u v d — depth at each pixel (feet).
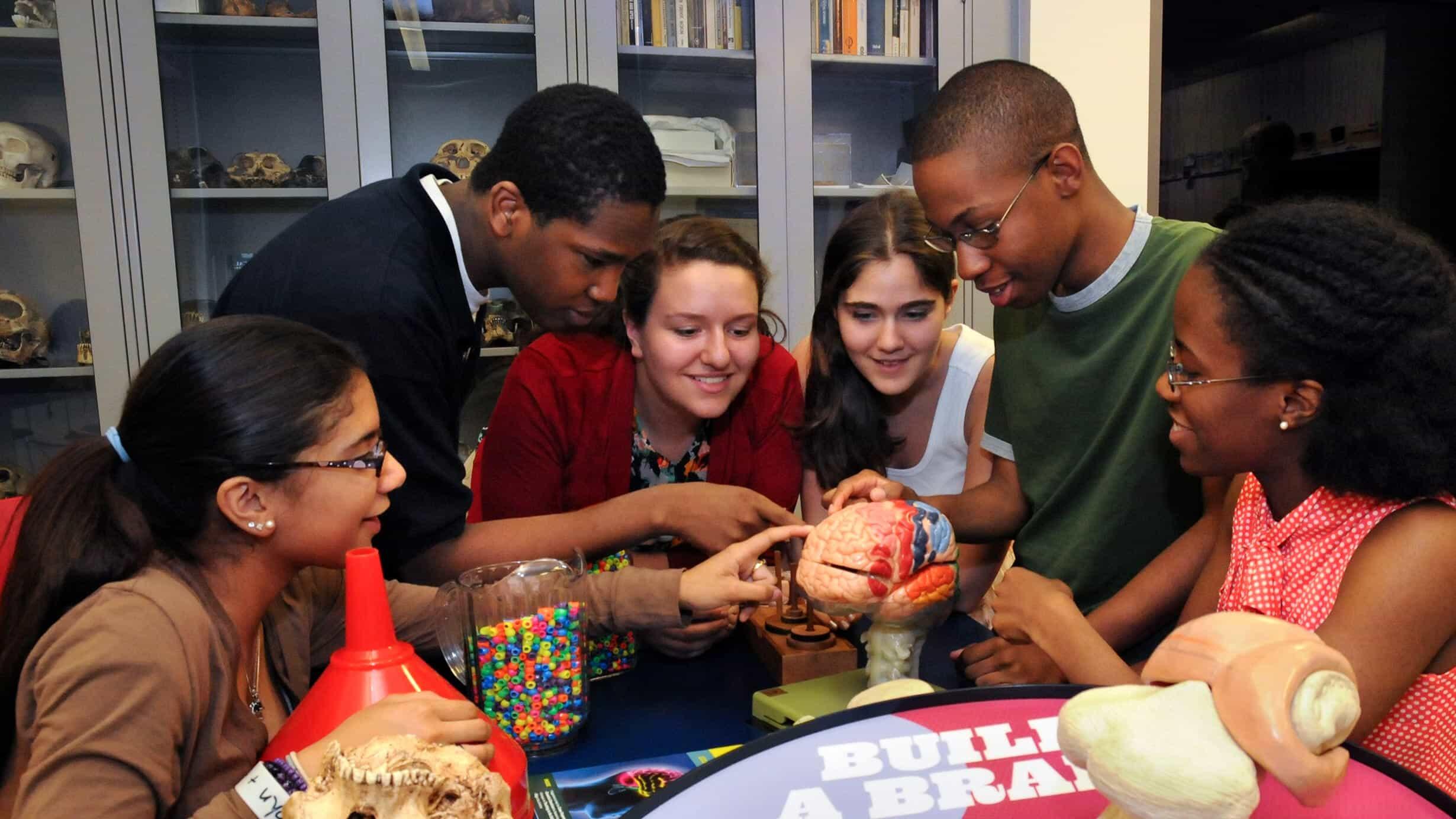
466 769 1.77
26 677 2.52
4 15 7.77
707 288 4.51
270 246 4.07
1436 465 2.59
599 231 3.93
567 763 3.07
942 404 5.70
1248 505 3.22
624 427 5.08
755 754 1.56
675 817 1.41
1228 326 2.68
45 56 7.92
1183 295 2.84
